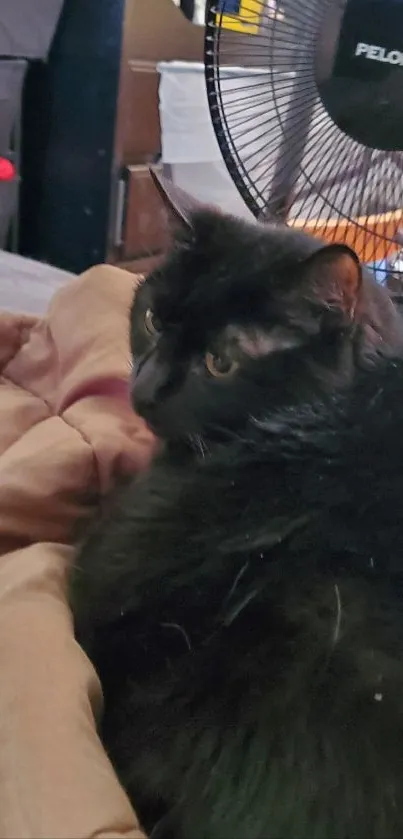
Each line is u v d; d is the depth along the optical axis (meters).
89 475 0.36
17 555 0.32
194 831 0.23
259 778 0.23
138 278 0.45
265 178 0.46
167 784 0.25
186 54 0.91
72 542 0.35
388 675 0.24
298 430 0.29
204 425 0.32
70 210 0.94
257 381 0.31
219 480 0.30
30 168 0.96
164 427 0.33
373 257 0.46
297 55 0.42
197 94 0.86
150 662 0.27
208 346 0.32
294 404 0.30
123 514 0.32
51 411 0.43
